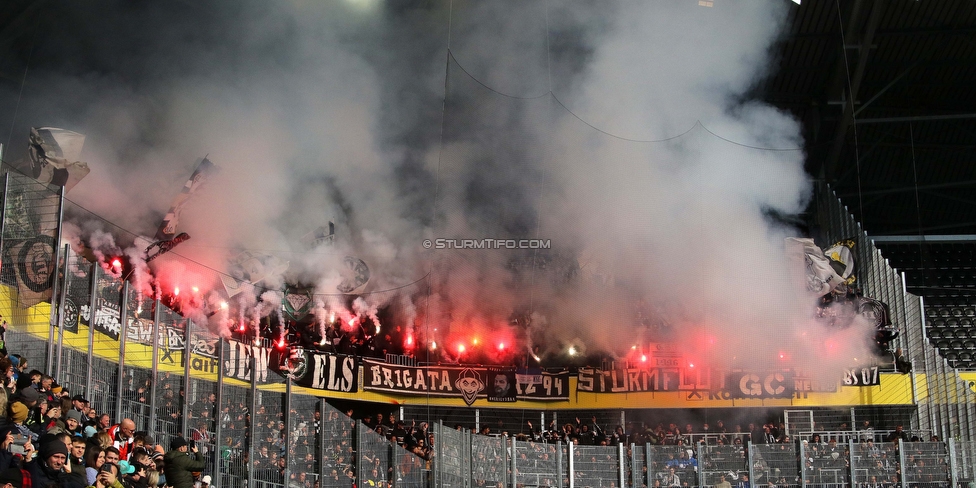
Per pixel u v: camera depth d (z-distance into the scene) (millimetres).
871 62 28469
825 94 28656
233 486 12695
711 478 18156
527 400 22156
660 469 18078
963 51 28000
